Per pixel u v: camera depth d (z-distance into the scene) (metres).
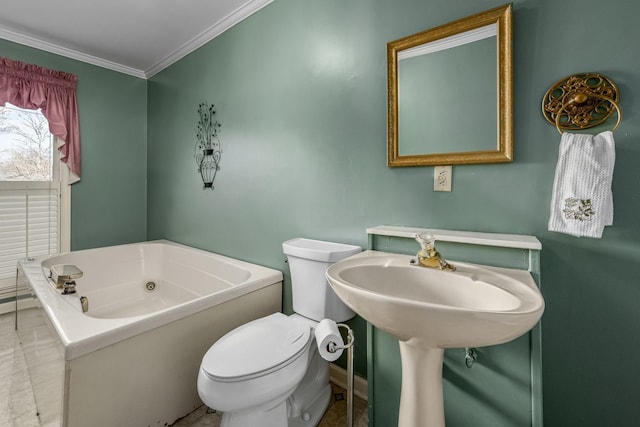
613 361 0.95
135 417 1.15
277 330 1.24
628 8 0.91
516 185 1.09
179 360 1.30
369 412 1.16
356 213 1.51
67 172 2.63
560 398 1.02
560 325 1.02
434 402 0.87
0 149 2.34
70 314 1.18
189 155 2.59
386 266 1.06
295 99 1.76
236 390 0.95
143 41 2.46
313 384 1.38
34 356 1.42
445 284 0.98
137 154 3.08
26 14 2.10
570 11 0.98
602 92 0.93
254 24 1.99
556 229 0.95
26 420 1.29
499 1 1.10
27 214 2.45
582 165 0.89
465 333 0.64
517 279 0.87
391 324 0.72
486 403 0.97
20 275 1.96
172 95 2.77
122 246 2.49
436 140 1.24
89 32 2.33
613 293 0.95
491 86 1.11
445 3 1.21
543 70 1.03
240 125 2.12
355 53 1.49
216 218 2.34
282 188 1.86
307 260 1.40
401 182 1.36
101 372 1.05
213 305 1.42
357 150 1.50
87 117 2.73
